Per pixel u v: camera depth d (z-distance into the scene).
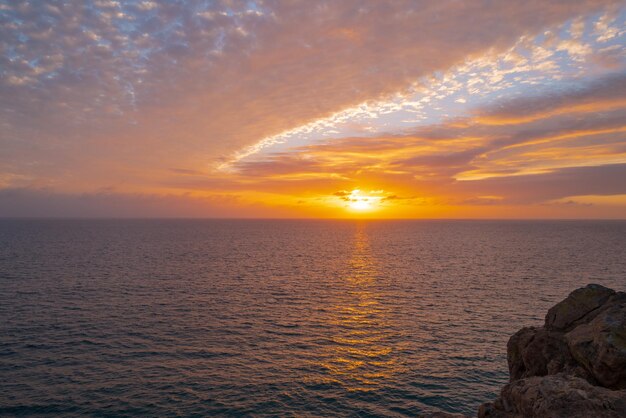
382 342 41.38
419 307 55.00
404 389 31.50
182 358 36.53
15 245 134.88
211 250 132.38
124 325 45.03
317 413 28.09
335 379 33.03
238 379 32.72
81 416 26.75
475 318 49.72
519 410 12.16
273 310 52.97
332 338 42.50
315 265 97.12
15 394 29.16
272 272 85.31
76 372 33.03
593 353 14.83
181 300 57.44
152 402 28.73
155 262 97.50
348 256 117.69
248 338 42.12
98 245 141.62
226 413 27.70
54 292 60.38
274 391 30.91
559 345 17.34
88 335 41.53
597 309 18.23
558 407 10.95
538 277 78.44
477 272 85.12
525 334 19.66
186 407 28.27
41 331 42.25
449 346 40.28
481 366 35.56
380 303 57.28
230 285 69.69
